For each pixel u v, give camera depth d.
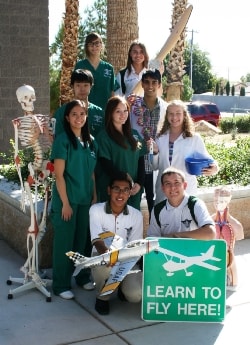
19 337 4.06
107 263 4.07
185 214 4.56
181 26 6.27
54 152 4.52
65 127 4.57
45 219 4.97
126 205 4.63
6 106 11.59
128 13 11.62
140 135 5.23
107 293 4.00
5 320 4.35
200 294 4.36
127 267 4.10
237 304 4.72
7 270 5.50
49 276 5.31
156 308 4.35
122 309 4.58
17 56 11.57
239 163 7.47
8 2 11.30
